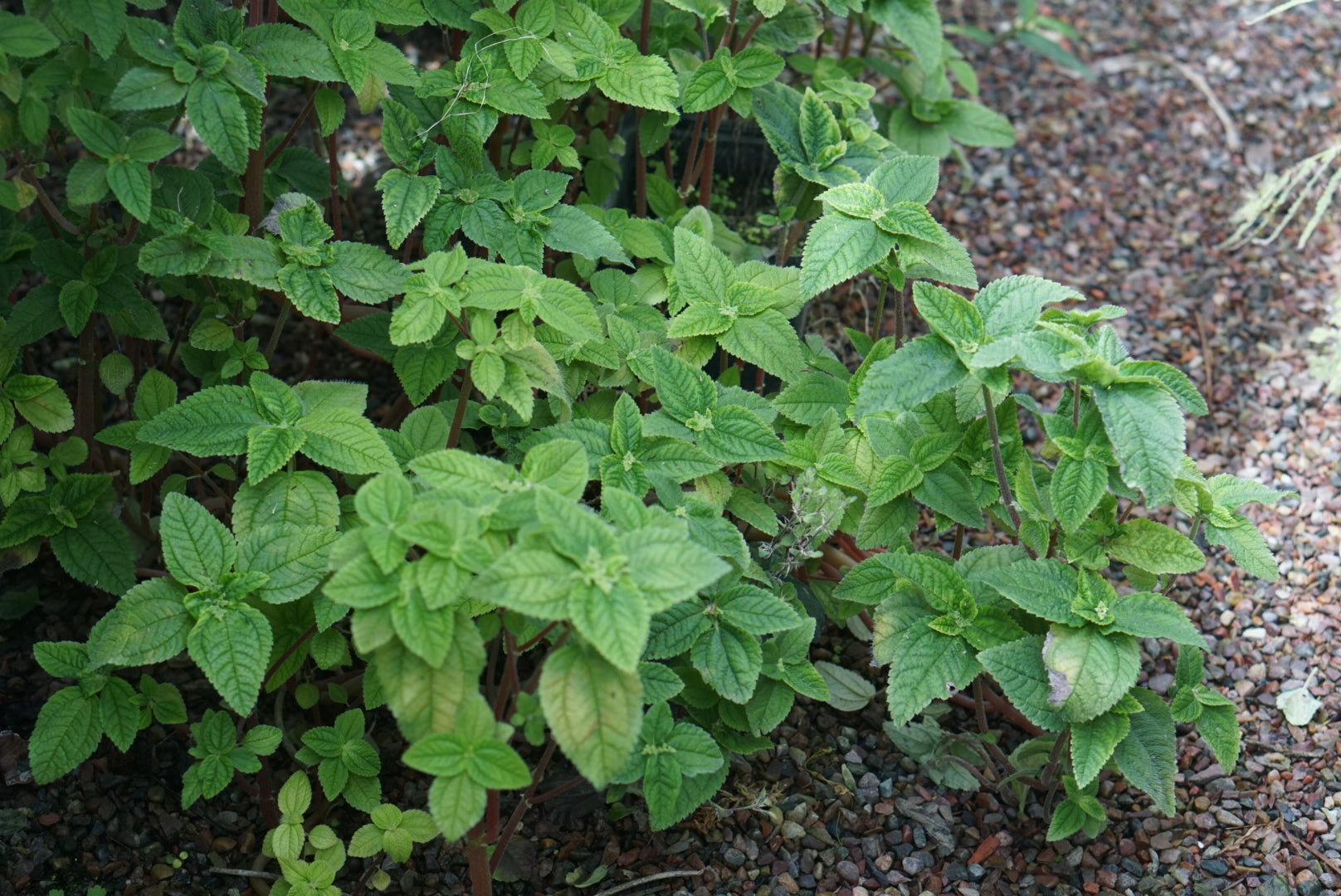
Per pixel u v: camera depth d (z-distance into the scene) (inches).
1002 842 117.6
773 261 152.4
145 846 113.8
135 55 111.8
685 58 138.6
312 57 107.5
